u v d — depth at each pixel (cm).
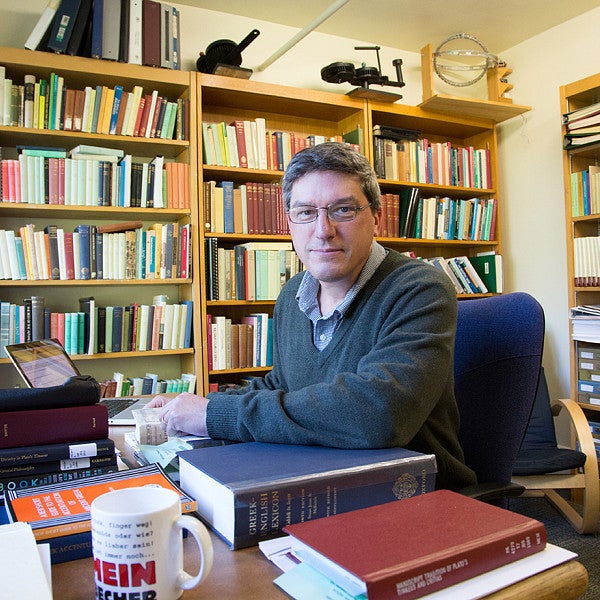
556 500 264
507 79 396
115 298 301
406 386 94
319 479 67
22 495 69
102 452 79
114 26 264
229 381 318
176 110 286
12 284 250
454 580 51
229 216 294
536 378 125
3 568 49
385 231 340
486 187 381
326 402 91
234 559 61
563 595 53
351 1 323
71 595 52
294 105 327
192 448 95
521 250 389
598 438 295
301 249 123
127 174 272
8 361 252
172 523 50
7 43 277
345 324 121
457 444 117
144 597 48
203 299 285
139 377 302
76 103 262
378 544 53
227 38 333
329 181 116
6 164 251
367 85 330
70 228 293
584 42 347
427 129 387
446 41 345
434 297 111
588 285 308
